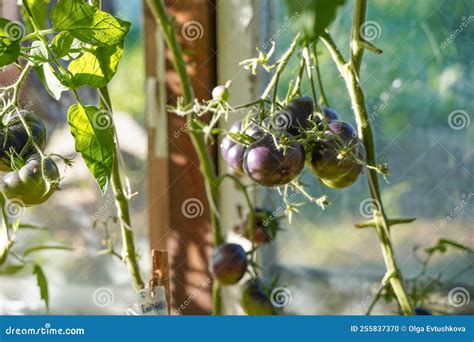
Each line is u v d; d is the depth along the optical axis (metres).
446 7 1.32
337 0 0.54
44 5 0.95
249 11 1.20
